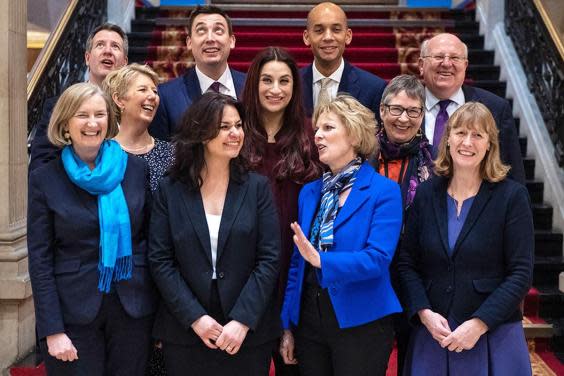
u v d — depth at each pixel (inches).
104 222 103.6
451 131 109.3
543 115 233.6
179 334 105.2
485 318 103.0
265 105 123.3
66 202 104.0
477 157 107.3
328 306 108.8
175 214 106.2
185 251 105.1
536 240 210.1
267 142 125.3
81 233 104.0
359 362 108.7
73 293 103.4
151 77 126.7
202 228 105.4
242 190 108.2
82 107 103.5
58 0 298.5
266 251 107.3
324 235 108.7
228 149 105.4
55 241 105.1
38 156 136.3
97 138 104.8
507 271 107.7
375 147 114.3
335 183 111.5
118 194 106.0
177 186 107.8
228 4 390.9
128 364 107.6
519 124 249.4
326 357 113.2
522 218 106.9
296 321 112.5
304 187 118.2
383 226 107.3
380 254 104.6
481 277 107.5
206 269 105.3
